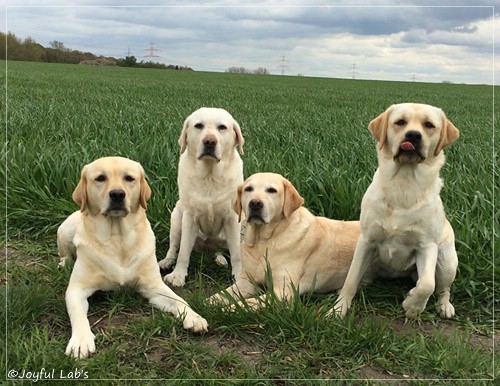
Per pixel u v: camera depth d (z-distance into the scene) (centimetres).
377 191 155
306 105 706
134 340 136
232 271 185
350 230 180
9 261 183
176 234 193
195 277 183
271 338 137
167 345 133
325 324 140
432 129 150
